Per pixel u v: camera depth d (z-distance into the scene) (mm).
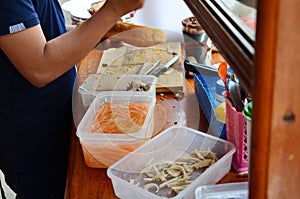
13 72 1248
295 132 349
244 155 946
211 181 923
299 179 365
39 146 1368
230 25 514
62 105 1356
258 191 376
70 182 980
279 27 319
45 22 1281
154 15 1420
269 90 338
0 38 1044
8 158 1386
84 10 1828
